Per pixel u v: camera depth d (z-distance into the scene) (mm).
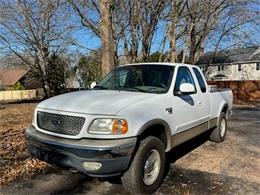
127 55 18797
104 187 4469
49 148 4004
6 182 4629
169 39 19375
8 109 15898
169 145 4770
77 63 27969
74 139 3891
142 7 17875
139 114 4102
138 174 4035
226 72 46000
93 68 27531
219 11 21391
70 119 3990
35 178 4812
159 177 4434
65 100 4438
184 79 5613
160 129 4641
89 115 3896
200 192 4371
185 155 6359
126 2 17188
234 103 22734
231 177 5016
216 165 5664
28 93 39594
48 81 25516
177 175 5066
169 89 4980
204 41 23594
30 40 21297
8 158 5773
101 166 3689
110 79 5785
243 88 26812
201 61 34125
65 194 4230
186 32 21188
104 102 4199
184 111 5230
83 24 17703
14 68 24625
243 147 7117
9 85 49312
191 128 5555
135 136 3936
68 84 31703
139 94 4656
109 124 3850
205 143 7449
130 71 5648
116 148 3727
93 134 3836
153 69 5480
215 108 6895
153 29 18531
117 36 18078
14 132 8430
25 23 20344
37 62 23594
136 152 4059
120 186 4504
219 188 4531
